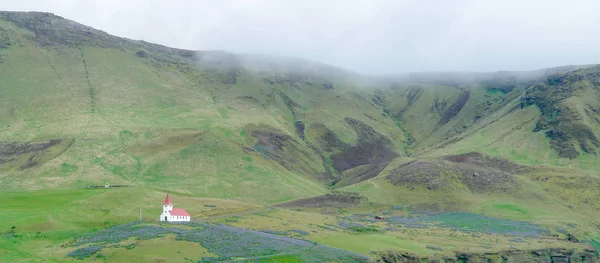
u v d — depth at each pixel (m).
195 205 190.50
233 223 161.88
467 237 186.25
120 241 119.69
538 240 190.12
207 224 148.12
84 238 124.50
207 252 117.25
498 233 199.25
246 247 124.56
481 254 161.00
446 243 172.00
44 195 167.38
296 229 162.38
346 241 151.62
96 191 177.62
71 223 143.25
